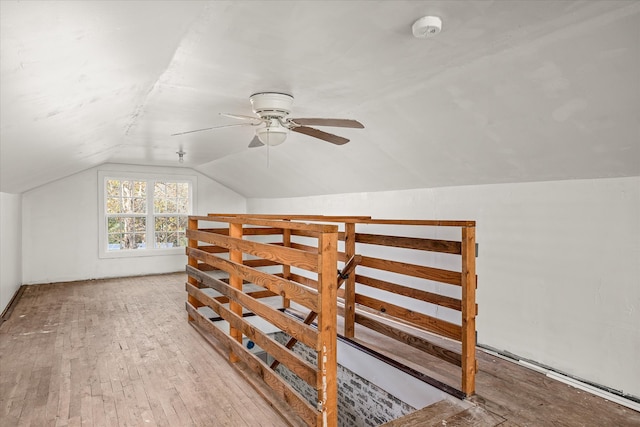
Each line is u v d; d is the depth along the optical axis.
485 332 3.26
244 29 1.79
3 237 4.25
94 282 6.12
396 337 3.11
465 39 1.89
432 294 2.82
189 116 3.37
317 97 2.83
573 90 2.04
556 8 1.60
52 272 6.02
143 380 2.76
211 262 3.56
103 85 2.02
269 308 2.49
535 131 2.45
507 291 3.09
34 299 5.04
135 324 4.05
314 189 5.33
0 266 4.12
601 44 1.75
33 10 1.01
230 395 2.55
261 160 5.28
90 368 2.96
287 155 4.71
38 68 1.39
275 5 1.57
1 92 1.45
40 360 3.10
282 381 2.37
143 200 6.89
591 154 2.38
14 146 2.38
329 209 5.24
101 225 6.39
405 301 4.06
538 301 2.88
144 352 3.29
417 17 1.68
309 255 2.07
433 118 2.81
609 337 2.49
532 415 2.23
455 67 2.23
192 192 7.22
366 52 2.05
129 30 1.46
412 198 3.98
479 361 3.02
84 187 6.24
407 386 2.88
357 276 3.58
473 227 2.48
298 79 2.46
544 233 2.85
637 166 2.28
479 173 3.16
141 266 6.75
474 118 2.61
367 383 3.33
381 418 3.17
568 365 2.70
